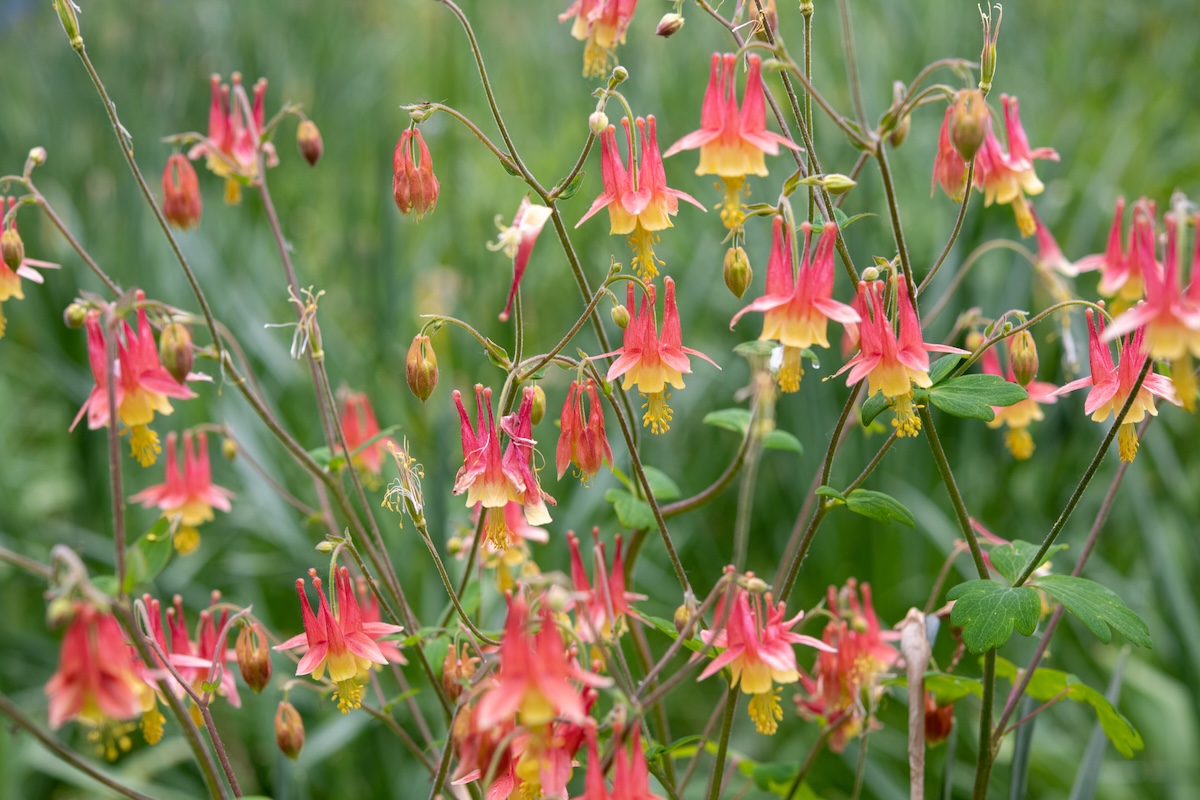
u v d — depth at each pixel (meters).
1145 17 9.41
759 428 3.30
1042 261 4.26
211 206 7.30
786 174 5.94
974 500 5.38
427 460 5.52
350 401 4.05
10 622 5.53
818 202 3.07
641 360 2.79
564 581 2.38
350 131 8.28
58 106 7.65
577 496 5.18
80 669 2.06
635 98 7.36
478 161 8.16
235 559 5.63
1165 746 4.67
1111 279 3.32
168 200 3.48
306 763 4.38
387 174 7.26
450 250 7.23
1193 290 2.26
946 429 5.45
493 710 2.06
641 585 5.31
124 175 6.81
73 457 5.86
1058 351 5.45
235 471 5.55
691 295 6.07
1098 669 4.95
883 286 2.63
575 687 2.57
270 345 5.94
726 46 7.96
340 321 7.00
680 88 7.54
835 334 5.24
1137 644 2.61
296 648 2.82
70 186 7.12
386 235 6.45
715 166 2.67
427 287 6.89
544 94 8.88
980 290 5.74
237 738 4.99
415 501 2.84
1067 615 5.01
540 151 8.03
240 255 6.83
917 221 6.49
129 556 2.33
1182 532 4.98
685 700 5.28
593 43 2.90
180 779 4.86
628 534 5.39
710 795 2.86
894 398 2.67
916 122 7.30
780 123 3.01
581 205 6.71
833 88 7.52
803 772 3.32
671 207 2.78
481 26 9.22
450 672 2.99
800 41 8.31
